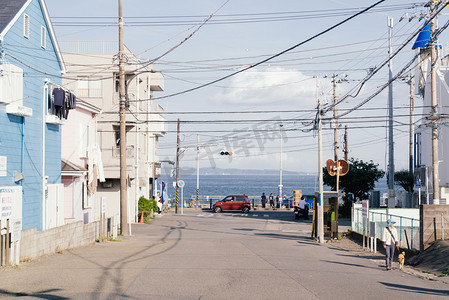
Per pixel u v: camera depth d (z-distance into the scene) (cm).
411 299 1135
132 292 1138
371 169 4978
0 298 1052
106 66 3841
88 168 2952
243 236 2945
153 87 4947
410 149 4675
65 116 2452
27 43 2080
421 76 4200
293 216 4972
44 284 1227
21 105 1947
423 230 1975
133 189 3972
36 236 1719
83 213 2898
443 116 2555
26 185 2062
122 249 2119
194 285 1246
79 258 1766
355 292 1202
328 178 5041
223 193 15612
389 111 3525
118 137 3994
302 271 1547
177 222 4059
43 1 2203
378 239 2506
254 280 1343
